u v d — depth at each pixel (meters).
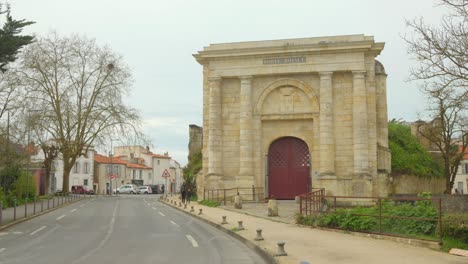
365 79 33.28
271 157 35.38
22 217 24.97
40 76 50.91
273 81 34.69
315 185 33.41
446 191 37.22
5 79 43.62
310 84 34.19
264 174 34.78
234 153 34.97
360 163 32.22
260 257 12.58
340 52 33.28
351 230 16.73
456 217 13.23
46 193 50.38
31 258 12.18
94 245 14.70
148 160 104.69
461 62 16.02
